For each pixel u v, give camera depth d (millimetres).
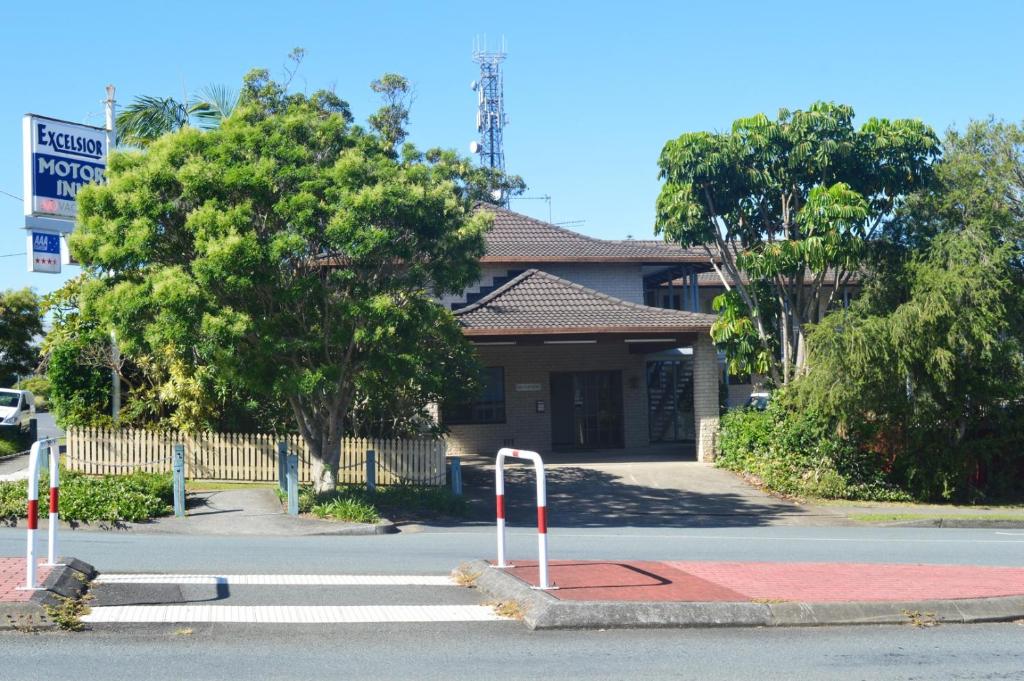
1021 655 7863
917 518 20156
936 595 9586
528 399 28688
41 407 59562
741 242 26359
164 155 15883
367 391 19266
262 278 15625
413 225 16500
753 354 24656
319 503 17125
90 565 9820
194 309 15180
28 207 22781
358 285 16641
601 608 8531
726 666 7344
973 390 23062
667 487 22906
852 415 22688
